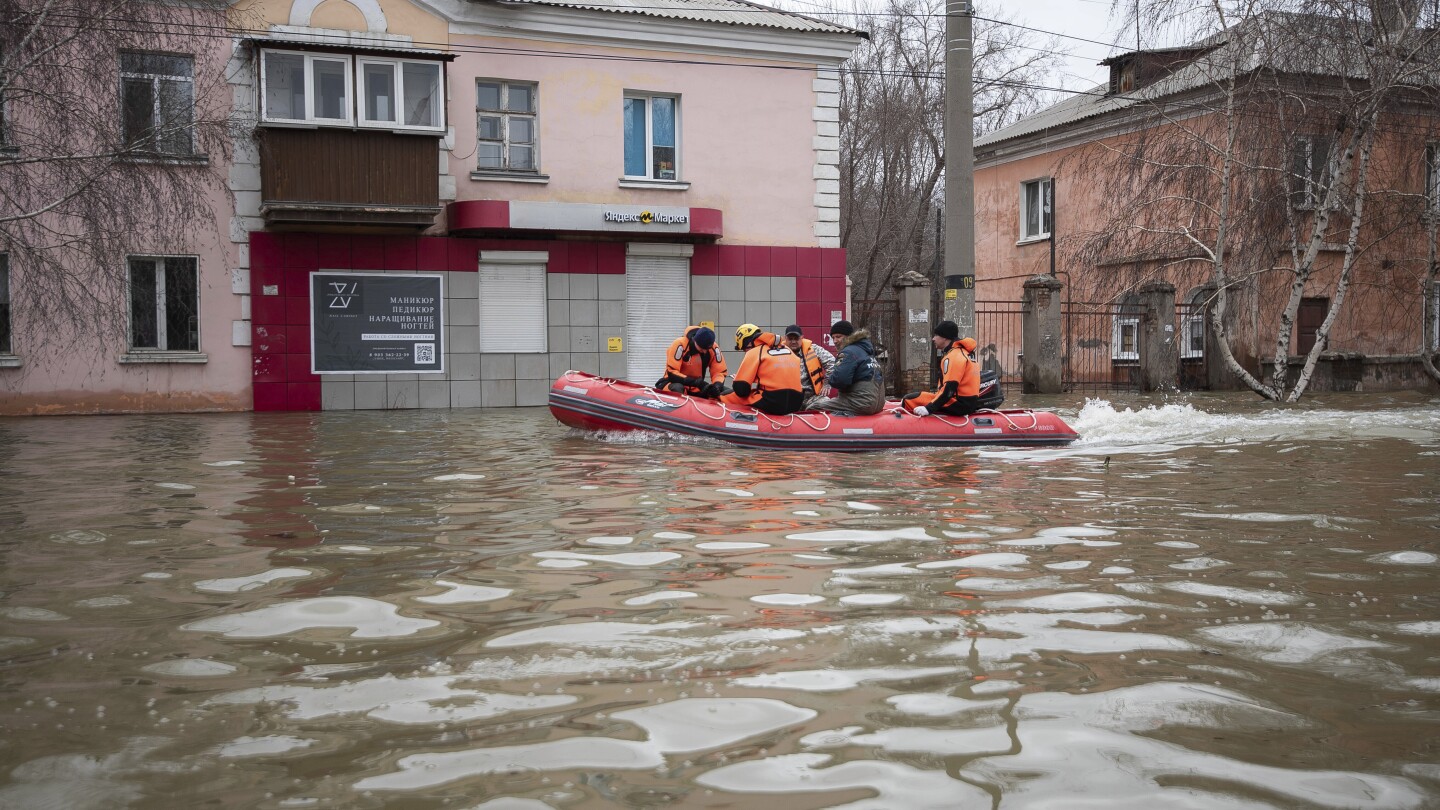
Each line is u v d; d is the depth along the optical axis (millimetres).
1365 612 4016
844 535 5609
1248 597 4242
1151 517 6195
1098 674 3262
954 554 5105
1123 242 20047
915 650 3498
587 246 18750
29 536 5586
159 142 13648
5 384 15695
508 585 4457
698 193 19594
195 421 14516
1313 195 18406
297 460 9258
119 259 13711
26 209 12930
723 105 19672
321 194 16469
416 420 14562
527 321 18547
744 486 7555
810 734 2762
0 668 3361
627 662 3379
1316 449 10188
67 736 2781
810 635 3676
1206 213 19609
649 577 4602
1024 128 29344
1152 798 2396
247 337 16906
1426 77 16938
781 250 20125
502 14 18031
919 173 33562
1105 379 24062
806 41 20016
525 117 18594
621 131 18984
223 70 15594
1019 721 2859
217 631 3777
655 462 9102
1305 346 23203
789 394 10781
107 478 8008
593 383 11492
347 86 16578
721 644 3562
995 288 30250
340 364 17422
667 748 2672
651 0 20062
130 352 16312
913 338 19531
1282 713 2934
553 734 2768
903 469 8664
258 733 2793
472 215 17562
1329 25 16516
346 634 3732
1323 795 2420
